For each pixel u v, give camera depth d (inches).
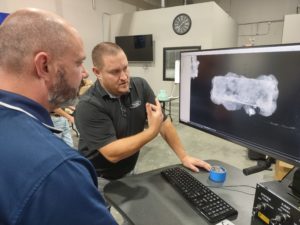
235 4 287.4
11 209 16.5
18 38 20.6
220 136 41.7
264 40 279.0
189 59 45.1
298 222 25.6
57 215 17.0
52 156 18.0
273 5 266.7
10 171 17.2
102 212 19.7
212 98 42.0
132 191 40.1
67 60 22.7
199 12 190.1
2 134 18.6
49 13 22.5
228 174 46.3
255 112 35.2
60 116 73.7
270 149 34.1
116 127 52.1
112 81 47.6
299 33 213.3
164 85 217.6
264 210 30.2
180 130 171.5
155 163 121.0
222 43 219.6
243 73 35.8
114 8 244.1
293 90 29.9
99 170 53.0
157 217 33.5
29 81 21.4
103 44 48.2
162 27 209.3
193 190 38.5
